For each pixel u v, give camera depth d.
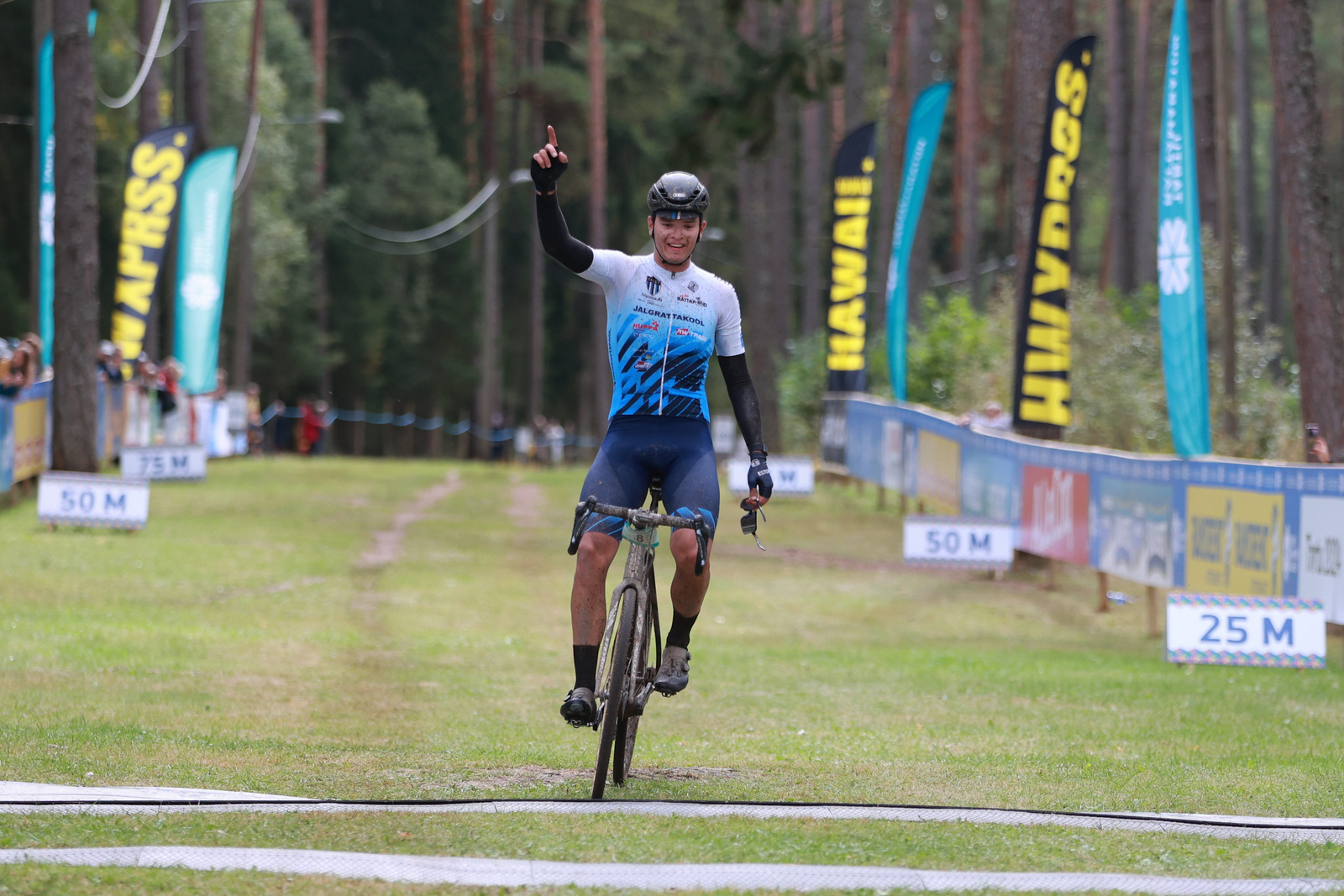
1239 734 16.09
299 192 110.88
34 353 36.75
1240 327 45.31
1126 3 69.88
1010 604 30.80
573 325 131.25
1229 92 38.66
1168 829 10.41
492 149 107.38
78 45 37.03
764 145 54.03
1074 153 34.22
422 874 8.77
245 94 93.06
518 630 24.94
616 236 125.50
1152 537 27.16
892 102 92.12
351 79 129.38
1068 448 31.80
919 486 44.19
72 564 28.08
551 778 12.43
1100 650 25.25
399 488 53.16
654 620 12.26
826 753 14.28
